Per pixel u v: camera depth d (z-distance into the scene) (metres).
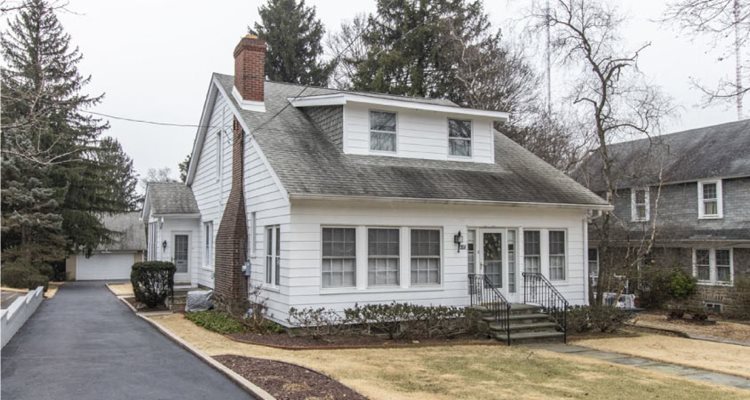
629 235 23.31
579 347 13.30
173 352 10.88
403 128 16.36
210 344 11.64
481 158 17.73
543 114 33.38
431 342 12.97
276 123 16.34
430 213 14.96
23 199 27.09
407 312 13.14
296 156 14.64
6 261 27.61
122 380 8.54
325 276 13.61
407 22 32.28
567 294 16.92
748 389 9.37
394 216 14.46
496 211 15.95
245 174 16.45
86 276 38.19
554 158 29.59
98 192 33.47
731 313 20.30
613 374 10.12
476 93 31.53
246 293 15.94
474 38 32.62
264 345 11.77
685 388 9.26
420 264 14.88
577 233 17.31
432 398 7.96
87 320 15.71
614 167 25.36
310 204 13.41
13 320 12.75
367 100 15.53
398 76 32.28
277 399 7.37
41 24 30.25
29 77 22.23
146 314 16.70
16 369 9.27
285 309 13.31
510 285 16.17
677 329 16.80
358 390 8.10
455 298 15.11
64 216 31.28
